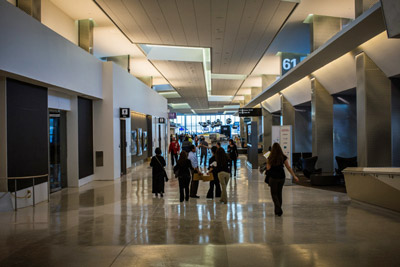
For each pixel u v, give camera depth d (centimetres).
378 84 1089
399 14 536
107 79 1392
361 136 1109
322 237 529
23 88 863
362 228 583
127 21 1121
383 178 674
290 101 2291
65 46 1021
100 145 1395
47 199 950
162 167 993
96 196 1008
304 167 1402
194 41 1370
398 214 686
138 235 557
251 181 1328
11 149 805
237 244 497
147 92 2203
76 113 1228
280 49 1727
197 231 581
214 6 978
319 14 1205
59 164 1172
